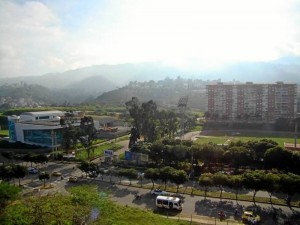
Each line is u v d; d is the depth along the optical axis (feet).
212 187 287.28
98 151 465.88
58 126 510.99
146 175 284.61
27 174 346.74
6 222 123.03
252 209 231.30
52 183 310.45
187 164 359.25
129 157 380.17
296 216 217.77
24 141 536.01
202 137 585.63
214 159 342.23
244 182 245.65
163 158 365.61
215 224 203.41
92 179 323.37
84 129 451.53
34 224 122.42
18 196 169.68
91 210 140.77
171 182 282.56
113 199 260.21
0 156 451.12
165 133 541.75
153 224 156.87
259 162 337.11
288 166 313.53
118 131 632.38
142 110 480.23
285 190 233.55
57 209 131.54
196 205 242.78
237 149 336.49
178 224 176.24
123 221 145.07
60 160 417.28
